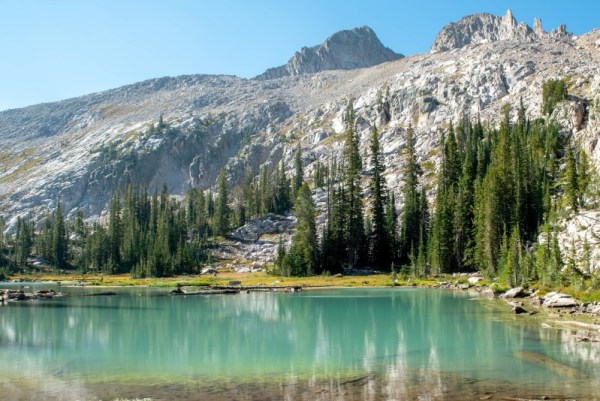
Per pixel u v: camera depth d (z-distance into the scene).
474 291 84.50
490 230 103.00
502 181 116.19
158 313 60.75
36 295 83.44
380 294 82.88
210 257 159.75
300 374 29.41
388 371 29.70
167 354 36.03
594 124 138.62
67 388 26.80
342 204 134.88
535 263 79.75
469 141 166.62
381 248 133.00
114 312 61.88
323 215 175.88
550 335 40.28
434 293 82.44
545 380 26.66
